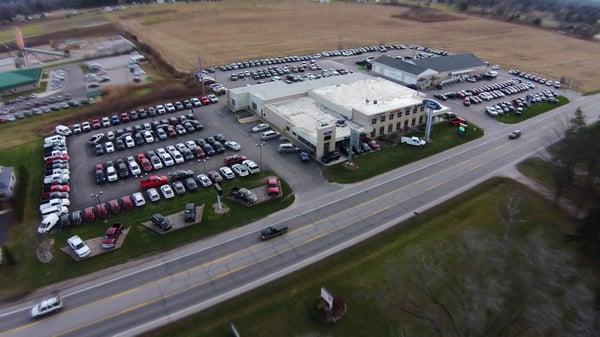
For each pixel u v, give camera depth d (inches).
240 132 3622.0
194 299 1911.9
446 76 4982.8
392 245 2251.5
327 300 1835.6
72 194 2731.3
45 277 2054.6
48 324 1796.3
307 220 2453.2
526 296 1993.1
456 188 2790.4
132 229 2383.1
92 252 2207.2
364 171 2987.2
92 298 1925.4
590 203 2529.5
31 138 3617.1
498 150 3336.6
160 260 2151.8
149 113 4001.0
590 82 5231.3
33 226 2434.8
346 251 2202.3
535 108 4254.4
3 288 1996.8
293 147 3253.0
